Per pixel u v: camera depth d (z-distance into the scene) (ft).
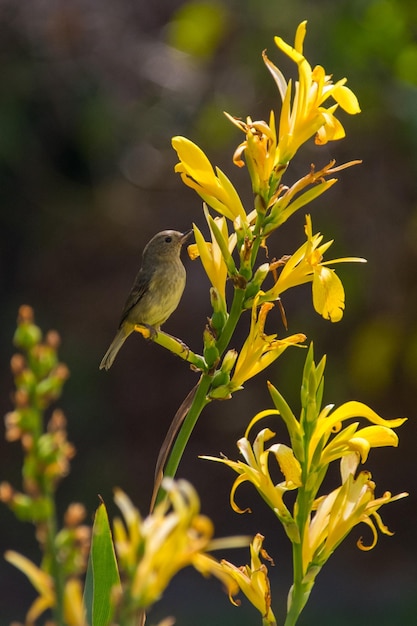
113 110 59.62
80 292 60.95
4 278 62.39
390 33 47.21
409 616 43.34
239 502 57.00
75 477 57.21
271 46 52.54
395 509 52.54
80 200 63.16
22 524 54.34
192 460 57.93
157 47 59.36
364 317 50.34
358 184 50.65
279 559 52.80
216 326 11.87
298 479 10.95
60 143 62.18
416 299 49.75
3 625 44.16
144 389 59.21
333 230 50.52
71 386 58.59
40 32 59.06
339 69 48.01
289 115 11.56
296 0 51.57
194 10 55.47
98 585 11.01
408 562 50.62
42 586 6.55
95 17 59.36
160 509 6.71
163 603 44.98
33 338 6.66
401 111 47.01
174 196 60.23
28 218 62.59
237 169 53.21
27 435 6.55
